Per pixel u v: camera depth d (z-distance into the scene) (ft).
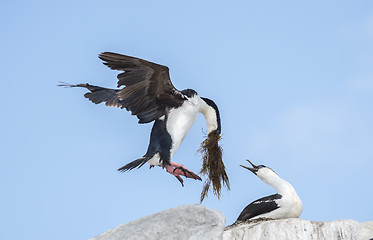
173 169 43.83
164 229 30.96
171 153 43.62
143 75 40.27
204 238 30.19
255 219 43.29
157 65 39.32
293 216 44.91
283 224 36.70
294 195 45.01
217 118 46.01
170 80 41.42
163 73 40.40
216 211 31.71
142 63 38.93
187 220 31.27
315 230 36.01
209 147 45.50
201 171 45.34
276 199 44.78
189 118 43.78
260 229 36.91
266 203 44.86
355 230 35.58
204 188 45.34
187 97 43.42
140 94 41.75
